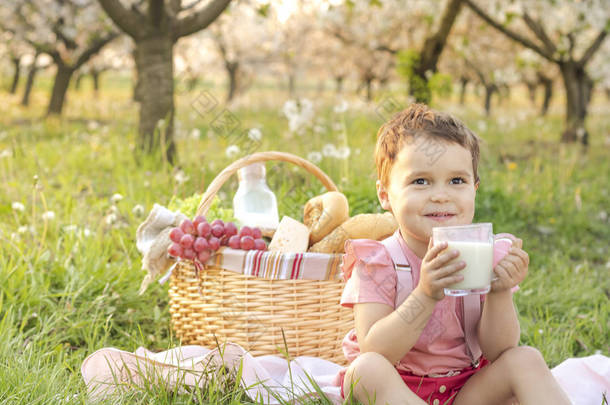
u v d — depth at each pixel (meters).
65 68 13.36
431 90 7.92
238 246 2.23
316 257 2.18
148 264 2.39
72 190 4.73
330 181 2.70
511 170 6.58
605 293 3.44
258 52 21.02
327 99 17.66
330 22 12.54
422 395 1.75
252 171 2.81
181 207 2.82
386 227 2.38
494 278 1.68
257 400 1.84
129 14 5.89
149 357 2.08
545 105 21.80
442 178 1.66
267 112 15.55
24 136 7.72
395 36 13.75
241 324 2.21
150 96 5.96
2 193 4.50
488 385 1.67
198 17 6.09
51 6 12.80
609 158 8.70
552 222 5.09
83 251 3.24
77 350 2.33
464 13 13.09
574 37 10.45
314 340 2.24
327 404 1.76
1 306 2.46
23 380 1.88
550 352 2.53
